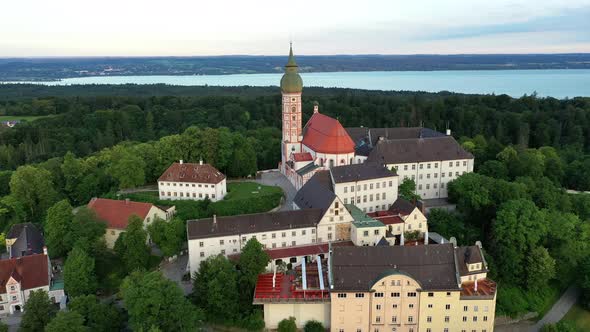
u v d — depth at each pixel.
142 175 164.88
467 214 146.75
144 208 139.75
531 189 152.50
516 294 124.00
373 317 105.75
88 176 170.25
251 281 111.00
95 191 169.25
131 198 160.25
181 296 98.56
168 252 127.50
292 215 130.12
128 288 98.06
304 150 183.75
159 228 129.00
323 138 168.38
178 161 176.38
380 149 164.00
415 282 103.44
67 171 171.50
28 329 98.88
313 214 130.88
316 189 141.25
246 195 158.88
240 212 150.62
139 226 124.25
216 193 154.12
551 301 127.75
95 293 117.19
